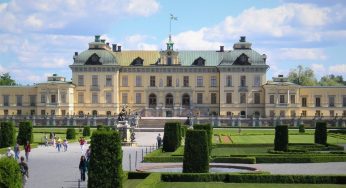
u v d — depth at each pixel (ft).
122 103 524.52
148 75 523.70
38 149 255.91
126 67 521.24
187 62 527.81
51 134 300.61
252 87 512.22
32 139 271.49
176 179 139.85
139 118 459.73
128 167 176.04
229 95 514.27
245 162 185.68
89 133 344.69
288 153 206.08
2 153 223.92
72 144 288.30
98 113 516.73
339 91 504.84
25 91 514.27
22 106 514.27
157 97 523.70
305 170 165.89
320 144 254.88
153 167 171.94
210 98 523.29
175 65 521.65
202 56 533.96
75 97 518.37
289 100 503.20
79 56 518.78
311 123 460.96
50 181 147.74
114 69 515.91
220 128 434.71
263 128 436.76
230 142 274.36
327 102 506.48
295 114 502.38
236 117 469.16
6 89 515.50
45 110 506.07
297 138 317.63
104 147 106.52
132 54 537.24
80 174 157.58
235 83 513.45
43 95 506.89
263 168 171.53
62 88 504.84
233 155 192.44
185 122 437.58
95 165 106.22
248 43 521.65
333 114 506.07
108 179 106.01
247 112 512.63
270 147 248.73
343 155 195.11
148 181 126.41
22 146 258.37
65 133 364.99
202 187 129.59
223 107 513.86
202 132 144.97
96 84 517.55
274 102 503.61
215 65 524.52
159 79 523.70
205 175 139.85
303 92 507.30
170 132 230.27
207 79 523.70
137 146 271.08
